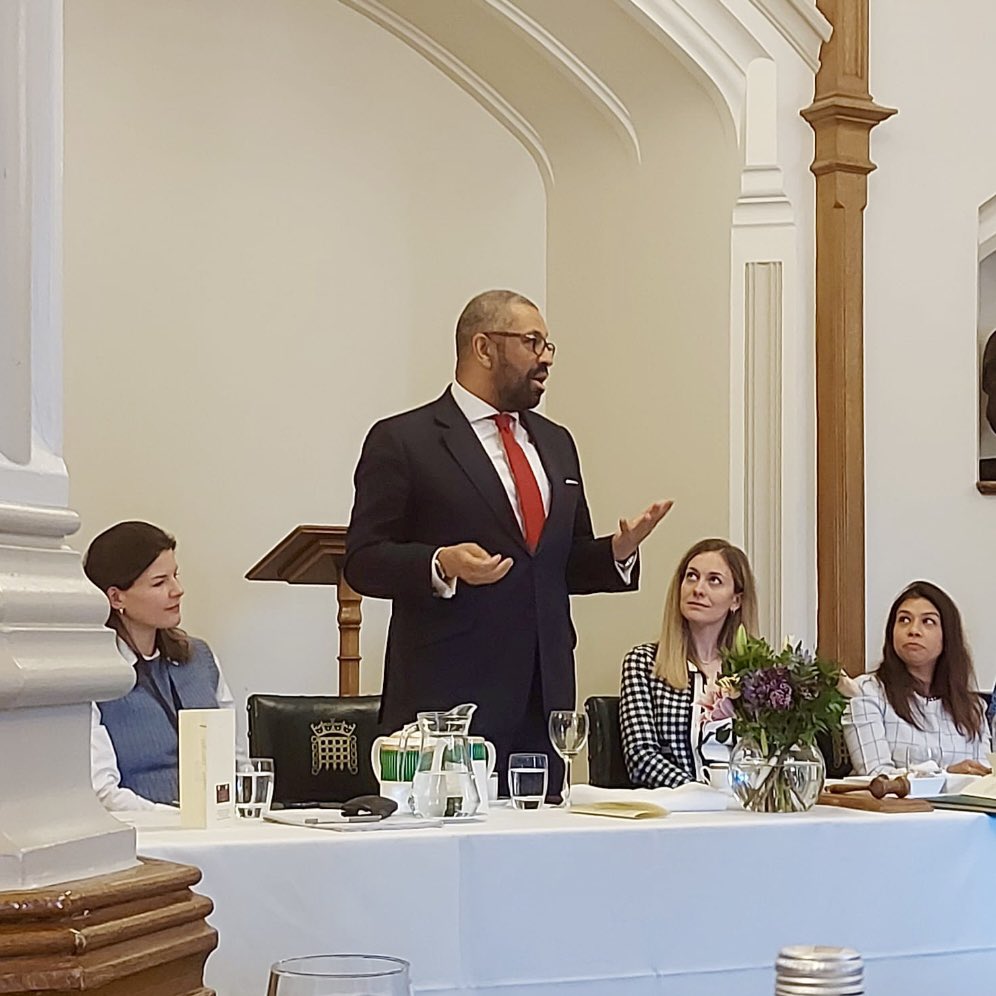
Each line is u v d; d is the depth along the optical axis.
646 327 5.75
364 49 5.99
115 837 1.53
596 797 3.00
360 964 1.29
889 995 2.39
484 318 3.61
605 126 5.86
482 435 3.62
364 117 5.99
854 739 4.32
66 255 5.52
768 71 5.39
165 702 3.59
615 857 2.55
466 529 3.52
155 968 1.46
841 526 5.32
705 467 5.48
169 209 5.68
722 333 5.43
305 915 2.32
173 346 5.67
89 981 1.34
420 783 2.72
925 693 4.46
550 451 3.68
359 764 3.94
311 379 5.88
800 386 5.38
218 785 2.61
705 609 3.74
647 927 2.57
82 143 5.55
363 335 5.96
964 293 5.58
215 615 5.68
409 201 6.04
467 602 3.47
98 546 3.59
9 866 1.38
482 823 2.63
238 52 5.80
